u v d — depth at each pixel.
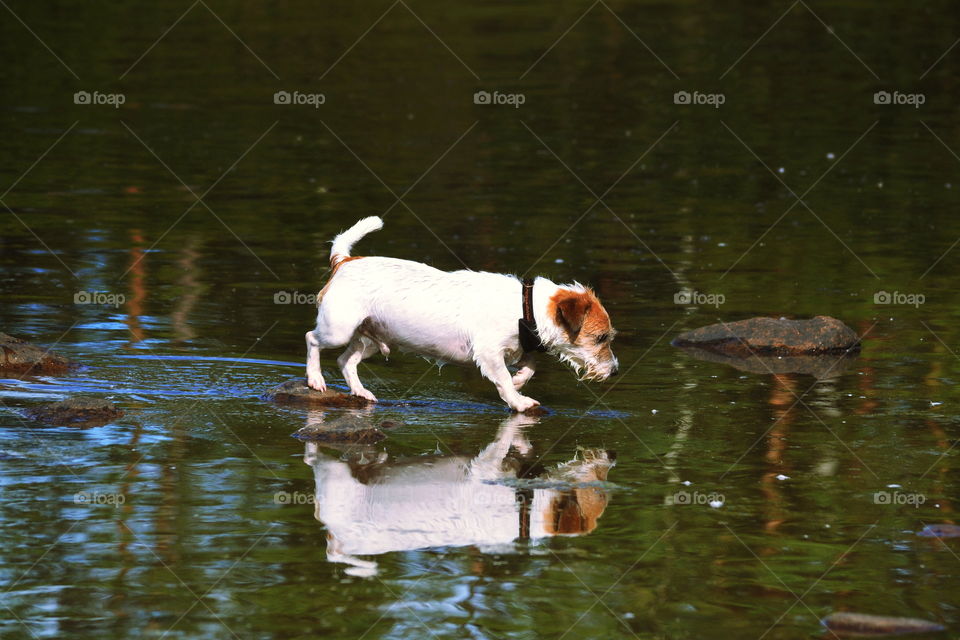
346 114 25.78
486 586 6.64
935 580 6.76
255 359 11.22
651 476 8.35
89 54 32.12
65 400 9.51
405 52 33.69
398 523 7.47
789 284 14.41
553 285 10.16
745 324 12.12
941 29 38.22
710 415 9.78
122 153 21.77
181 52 33.06
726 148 23.22
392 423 9.50
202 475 8.23
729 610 6.40
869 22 39.72
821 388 10.55
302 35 36.19
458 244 16.09
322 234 16.61
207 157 21.67
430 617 6.29
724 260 15.59
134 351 11.30
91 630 6.11
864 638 6.14
